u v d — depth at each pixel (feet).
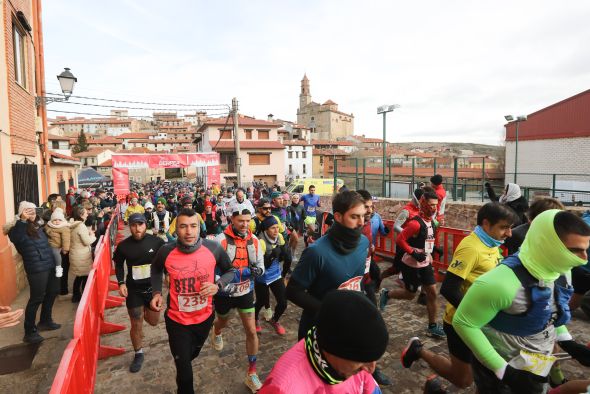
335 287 7.53
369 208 13.41
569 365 11.57
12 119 25.12
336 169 53.88
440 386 8.59
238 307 11.70
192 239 9.90
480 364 7.27
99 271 15.70
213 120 157.69
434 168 53.01
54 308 19.85
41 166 35.91
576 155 73.61
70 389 7.20
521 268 6.29
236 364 12.89
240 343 14.53
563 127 76.69
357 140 299.38
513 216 8.65
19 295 22.52
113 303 19.61
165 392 11.35
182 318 9.79
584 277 12.98
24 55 30.22
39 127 34.01
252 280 12.00
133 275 12.91
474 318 6.45
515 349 6.69
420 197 14.28
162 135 335.47
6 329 16.72
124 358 13.60
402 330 14.84
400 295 15.12
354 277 7.80
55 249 16.99
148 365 13.03
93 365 11.31
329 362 3.76
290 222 26.53
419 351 9.05
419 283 14.21
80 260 20.13
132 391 11.42
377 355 3.40
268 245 14.97
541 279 6.10
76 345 8.37
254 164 153.79
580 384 7.09
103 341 15.17
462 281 8.73
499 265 6.59
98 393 11.35
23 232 15.10
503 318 6.60
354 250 7.66
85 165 233.14
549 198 11.30
